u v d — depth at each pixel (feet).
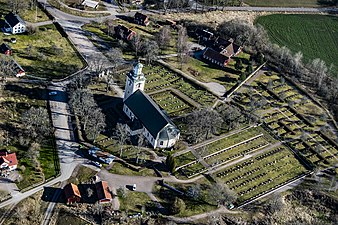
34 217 503.61
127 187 565.94
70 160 586.86
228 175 615.16
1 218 495.82
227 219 547.90
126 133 629.92
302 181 629.10
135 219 526.16
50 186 546.26
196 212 549.54
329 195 609.01
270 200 582.35
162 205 551.59
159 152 628.28
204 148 647.97
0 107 642.22
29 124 610.24
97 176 570.46
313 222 570.05
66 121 647.97
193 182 593.01
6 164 545.85
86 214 521.65
